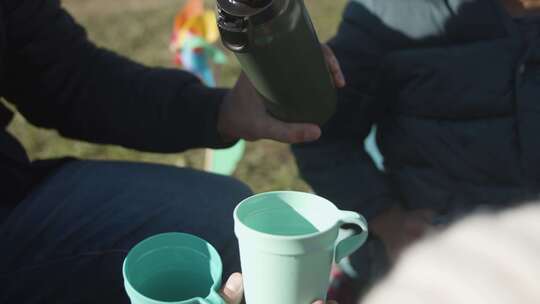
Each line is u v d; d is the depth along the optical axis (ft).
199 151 9.58
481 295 3.31
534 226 3.95
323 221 3.01
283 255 2.76
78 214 4.06
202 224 4.13
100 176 4.43
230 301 3.10
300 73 3.43
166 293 3.18
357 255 5.56
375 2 5.44
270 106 3.77
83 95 4.78
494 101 5.30
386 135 5.60
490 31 5.42
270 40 3.17
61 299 3.68
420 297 3.50
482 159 5.27
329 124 5.48
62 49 4.76
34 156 9.53
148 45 14.75
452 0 5.34
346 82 5.42
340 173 5.46
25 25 4.60
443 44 5.42
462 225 4.09
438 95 5.32
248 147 9.77
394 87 5.43
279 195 3.06
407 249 4.39
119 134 4.79
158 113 4.66
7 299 3.66
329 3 17.33
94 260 3.79
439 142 5.31
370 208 5.32
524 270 3.43
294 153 5.68
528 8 5.60
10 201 4.34
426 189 5.29
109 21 16.99
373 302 3.87
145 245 3.09
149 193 4.31
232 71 12.30
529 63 5.34
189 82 4.79
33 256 3.82
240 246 2.90
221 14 3.19
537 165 5.23
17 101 4.96
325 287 2.99
